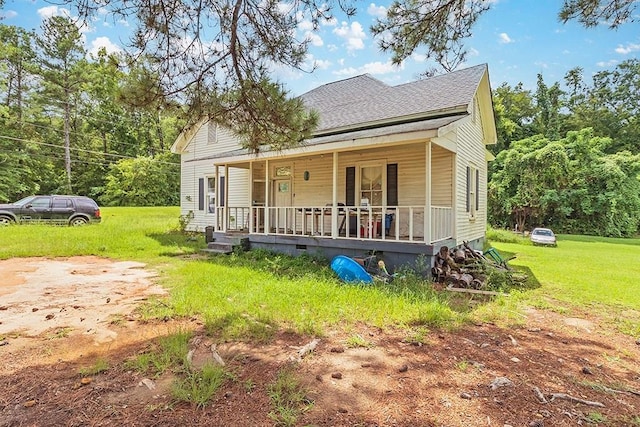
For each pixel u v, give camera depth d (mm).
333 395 2797
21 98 28531
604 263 10773
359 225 8477
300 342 3896
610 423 2514
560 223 24766
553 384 3082
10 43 26625
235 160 10688
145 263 9094
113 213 24594
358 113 11102
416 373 3217
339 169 10984
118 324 4453
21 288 6402
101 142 38062
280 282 6551
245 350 3643
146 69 4113
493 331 4508
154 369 3182
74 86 31828
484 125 13328
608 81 34375
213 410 2553
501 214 25781
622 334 4543
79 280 7090
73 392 2791
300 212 11867
